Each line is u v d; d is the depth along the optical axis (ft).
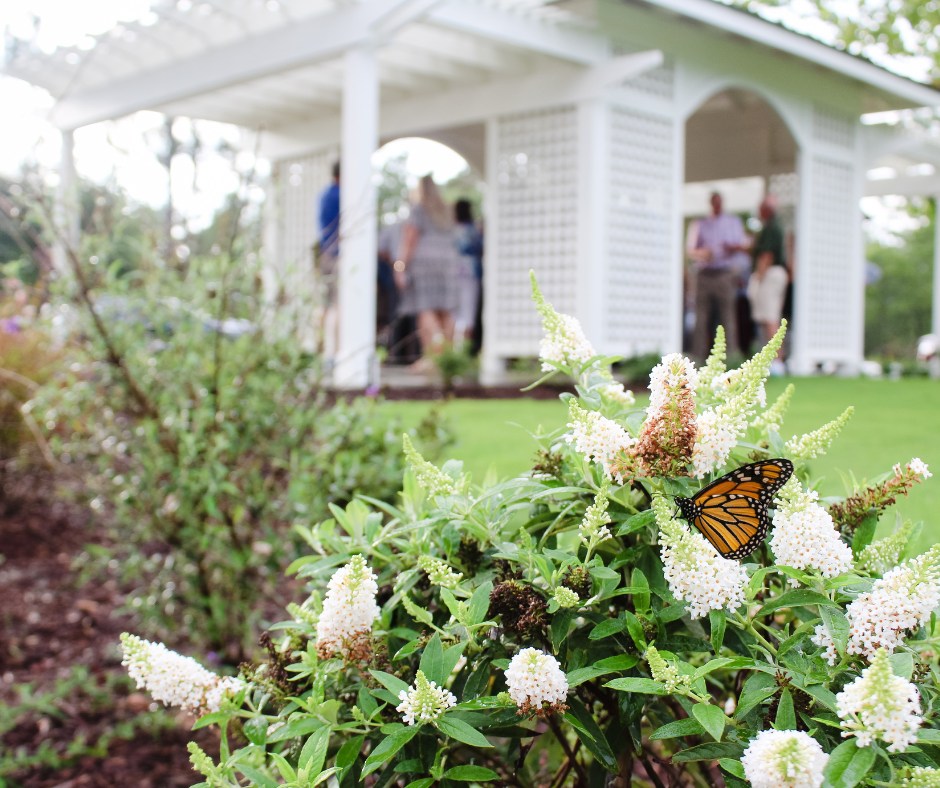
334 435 13.33
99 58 37.40
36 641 14.26
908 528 5.20
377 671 5.13
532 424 22.77
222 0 31.45
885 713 3.91
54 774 10.59
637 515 5.08
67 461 14.75
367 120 30.19
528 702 4.69
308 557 6.57
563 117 36.94
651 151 37.81
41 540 18.85
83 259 13.10
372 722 5.45
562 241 37.11
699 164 59.67
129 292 13.17
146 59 36.73
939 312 64.69
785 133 55.62
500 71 37.96
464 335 42.70
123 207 14.26
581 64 35.22
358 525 6.40
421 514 6.31
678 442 4.90
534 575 5.41
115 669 13.34
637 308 37.65
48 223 12.88
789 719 4.47
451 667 4.89
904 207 85.61
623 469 5.02
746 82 42.14
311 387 13.39
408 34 33.83
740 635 5.10
